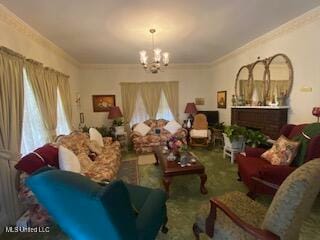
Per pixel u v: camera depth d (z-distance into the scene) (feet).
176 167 9.44
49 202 4.35
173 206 8.42
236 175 11.41
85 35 11.23
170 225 7.15
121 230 4.14
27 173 7.18
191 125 19.39
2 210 7.30
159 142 17.19
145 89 20.21
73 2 7.66
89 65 19.13
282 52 11.18
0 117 7.30
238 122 15.11
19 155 8.00
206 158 14.65
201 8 8.48
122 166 13.74
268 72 12.24
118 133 18.43
